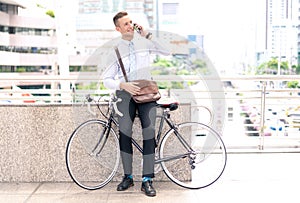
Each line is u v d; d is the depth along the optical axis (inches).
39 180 141.9
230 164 161.8
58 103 140.5
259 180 142.5
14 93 166.9
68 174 141.9
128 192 132.1
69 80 166.6
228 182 141.0
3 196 127.9
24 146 140.5
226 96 179.6
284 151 180.4
